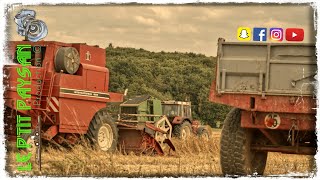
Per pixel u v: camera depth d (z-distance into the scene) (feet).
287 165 42.50
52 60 53.26
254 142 37.68
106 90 57.88
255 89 34.09
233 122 36.22
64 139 53.52
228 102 34.45
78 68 55.16
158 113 75.46
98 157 44.34
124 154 58.03
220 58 34.53
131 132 59.11
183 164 47.21
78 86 54.70
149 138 59.16
